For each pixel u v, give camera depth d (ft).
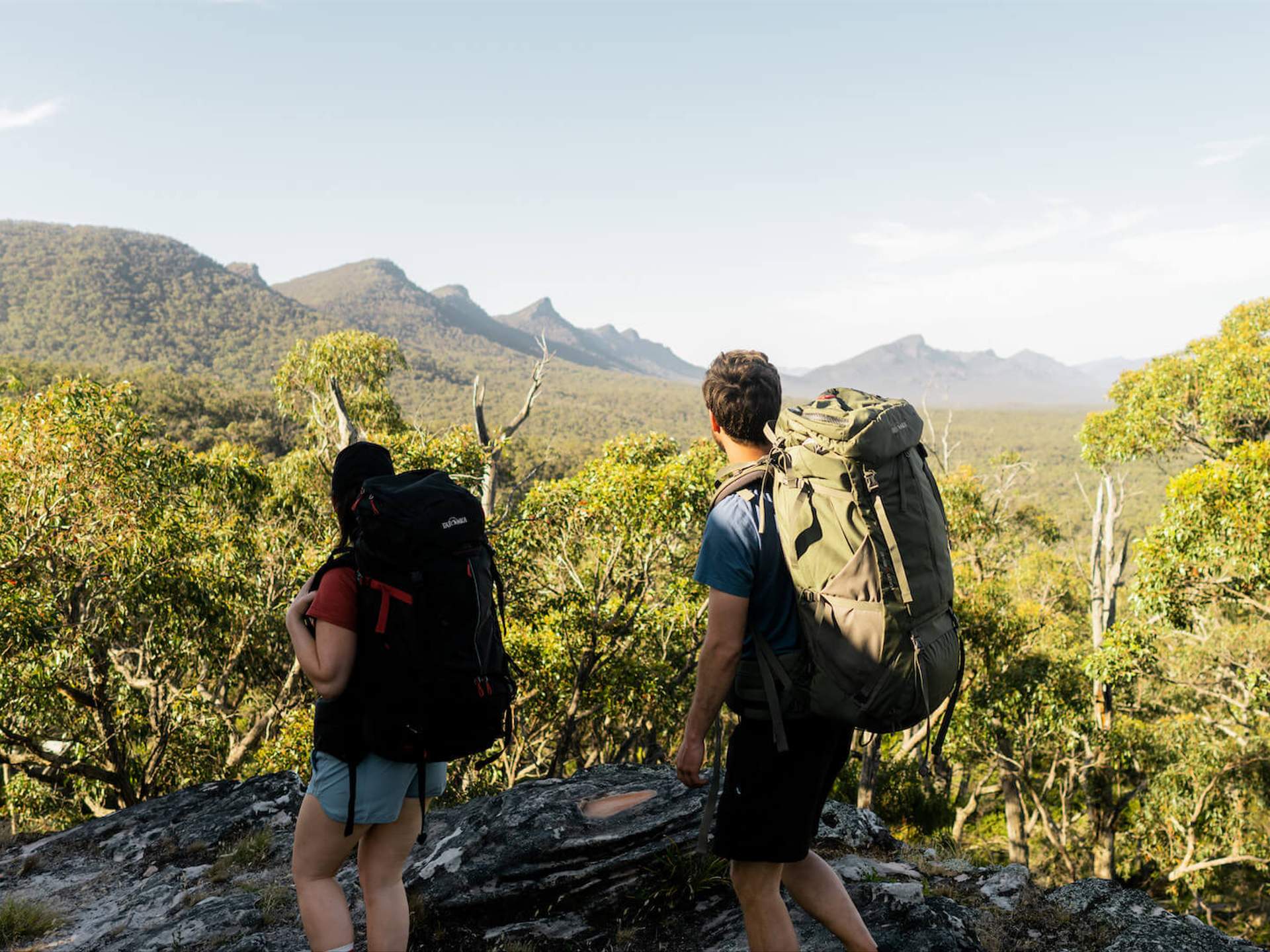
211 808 17.16
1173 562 44.21
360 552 7.11
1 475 40.88
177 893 13.75
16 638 38.83
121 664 52.39
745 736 6.86
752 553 6.44
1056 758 67.26
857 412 6.28
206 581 47.75
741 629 6.42
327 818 7.46
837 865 12.50
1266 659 60.23
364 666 7.09
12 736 42.32
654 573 52.31
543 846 12.00
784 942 7.22
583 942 10.96
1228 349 66.49
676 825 12.34
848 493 6.13
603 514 48.85
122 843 16.33
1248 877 71.67
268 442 215.31
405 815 7.95
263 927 11.80
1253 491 40.11
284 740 46.01
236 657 54.75
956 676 6.48
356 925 11.25
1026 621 61.98
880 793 61.00
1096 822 63.87
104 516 42.39
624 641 51.37
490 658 7.55
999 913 11.19
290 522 66.13
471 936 11.10
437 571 7.15
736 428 6.80
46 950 12.55
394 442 54.80
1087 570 88.02
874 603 6.06
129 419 46.98
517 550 51.06
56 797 50.08
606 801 13.43
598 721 62.39
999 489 73.72
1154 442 71.87
